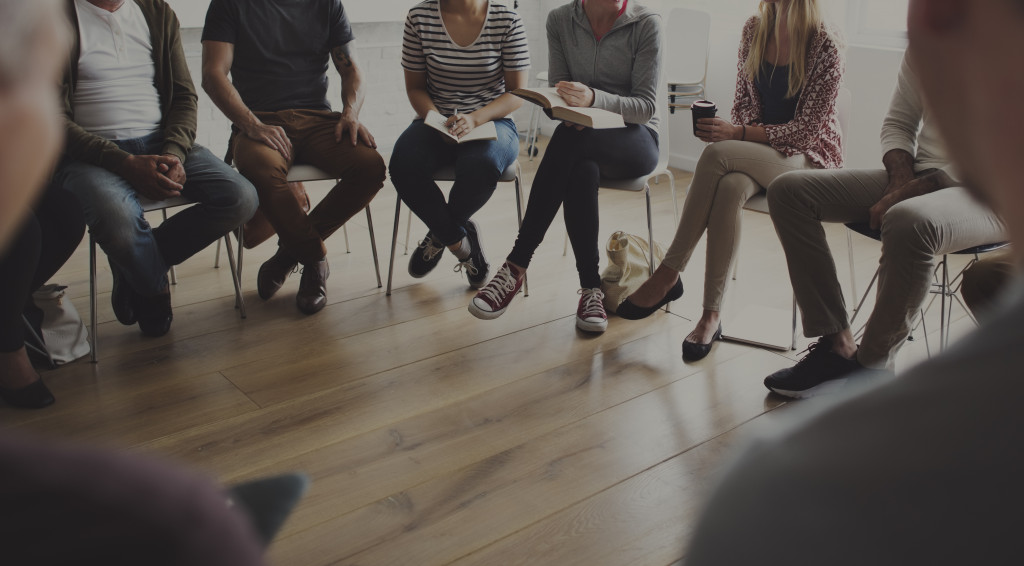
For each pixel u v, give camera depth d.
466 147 2.82
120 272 2.59
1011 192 0.25
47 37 0.25
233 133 2.94
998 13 0.24
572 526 1.80
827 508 0.25
